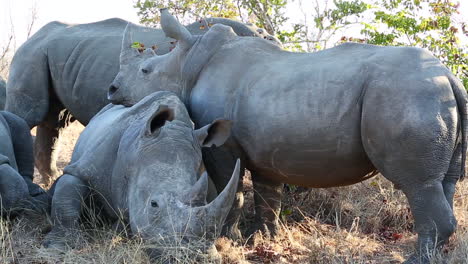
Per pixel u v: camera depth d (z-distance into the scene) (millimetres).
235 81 6555
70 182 6504
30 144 7895
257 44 6797
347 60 6020
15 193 6633
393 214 7527
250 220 7469
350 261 5879
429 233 5652
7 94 9266
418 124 5504
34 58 9141
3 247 5793
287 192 7859
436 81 5629
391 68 5730
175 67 6984
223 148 6594
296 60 6426
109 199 6445
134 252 5551
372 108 5676
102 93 8719
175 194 5387
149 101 6555
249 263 6066
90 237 6438
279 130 6086
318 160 6016
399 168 5656
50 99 9359
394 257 6195
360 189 8023
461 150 5828
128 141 6168
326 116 5863
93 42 8969
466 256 5605
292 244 6668
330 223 7523
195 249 5156
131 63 7375
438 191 5637
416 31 9133
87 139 7164
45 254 5926
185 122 6148
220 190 6746
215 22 7910
